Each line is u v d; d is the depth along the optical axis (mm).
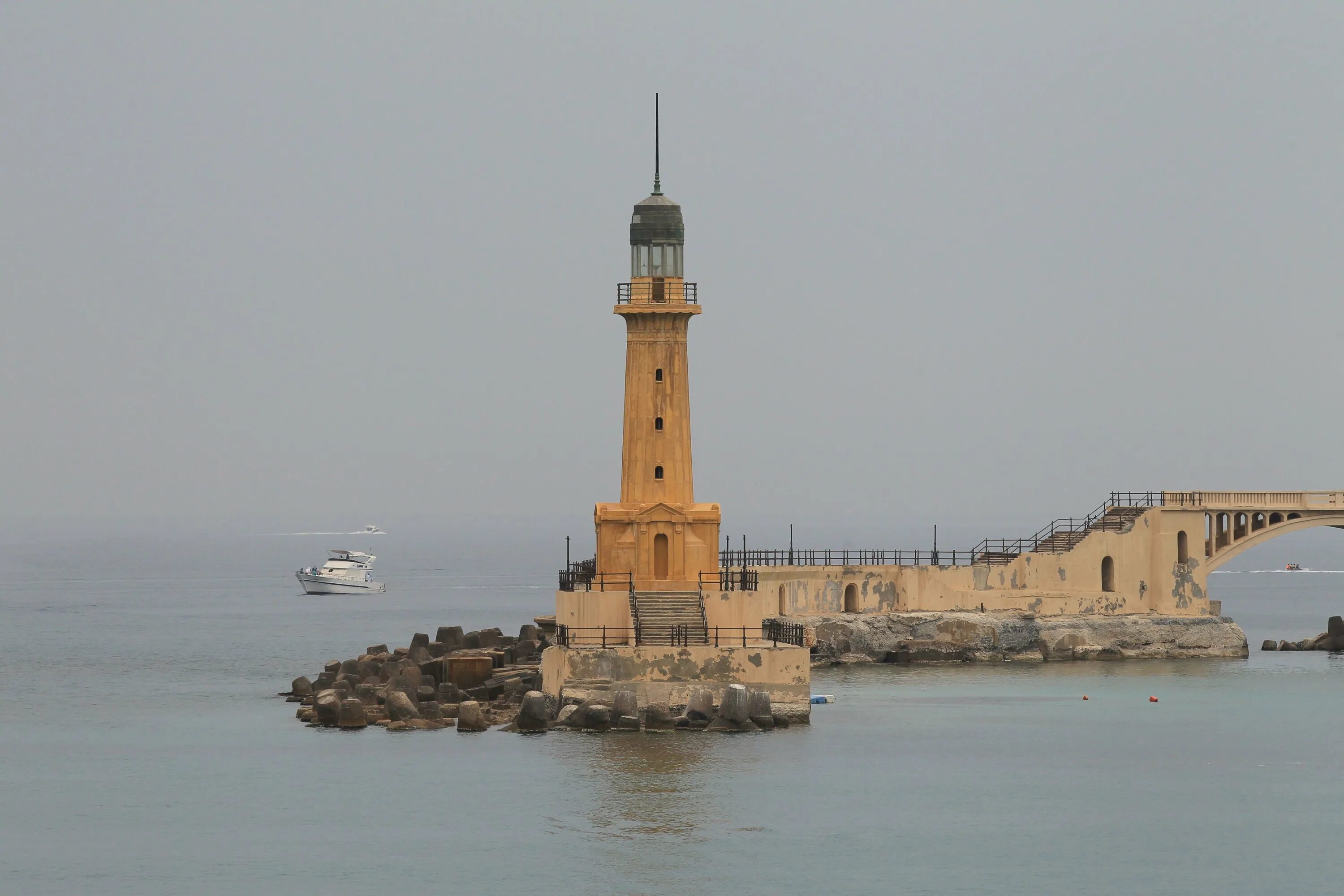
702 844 122188
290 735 161000
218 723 170625
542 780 137125
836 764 143000
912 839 124250
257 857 120625
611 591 153750
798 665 153125
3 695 197500
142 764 149125
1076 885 115500
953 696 179625
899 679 191750
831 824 126812
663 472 155500
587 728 150500
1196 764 147750
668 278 156250
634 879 115312
